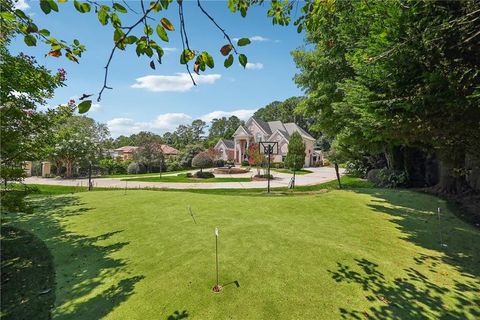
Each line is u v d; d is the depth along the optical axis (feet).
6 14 5.67
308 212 26.40
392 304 11.00
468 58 15.20
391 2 15.61
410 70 16.38
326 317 10.07
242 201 32.22
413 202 30.76
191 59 5.70
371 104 18.04
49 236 20.93
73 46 6.19
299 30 10.19
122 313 10.60
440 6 14.38
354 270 13.87
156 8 5.15
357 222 22.93
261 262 14.58
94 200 33.88
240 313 10.31
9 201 17.06
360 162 62.54
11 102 17.60
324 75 36.70
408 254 16.30
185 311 10.50
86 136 92.17
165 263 14.94
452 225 22.29
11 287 13.12
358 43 20.04
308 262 14.62
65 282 13.57
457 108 15.14
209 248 16.75
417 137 20.76
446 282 12.94
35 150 18.88
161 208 28.84
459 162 29.50
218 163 133.28
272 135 138.00
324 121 42.14
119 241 19.17
